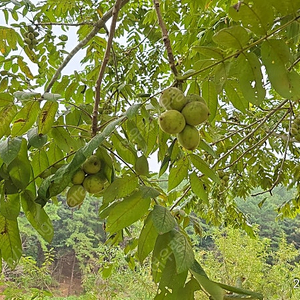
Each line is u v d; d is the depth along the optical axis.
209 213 5.84
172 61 1.74
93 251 13.02
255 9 1.37
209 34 3.10
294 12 1.38
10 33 3.42
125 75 4.89
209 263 8.66
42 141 1.70
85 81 2.88
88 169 1.67
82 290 12.30
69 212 13.46
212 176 1.91
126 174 1.66
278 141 5.80
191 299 1.24
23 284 5.64
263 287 8.30
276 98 5.19
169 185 2.12
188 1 2.75
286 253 9.25
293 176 5.62
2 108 1.68
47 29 3.85
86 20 4.26
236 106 2.06
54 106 1.73
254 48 1.93
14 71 3.75
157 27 4.74
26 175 1.62
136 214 1.48
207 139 2.79
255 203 16.53
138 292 6.59
